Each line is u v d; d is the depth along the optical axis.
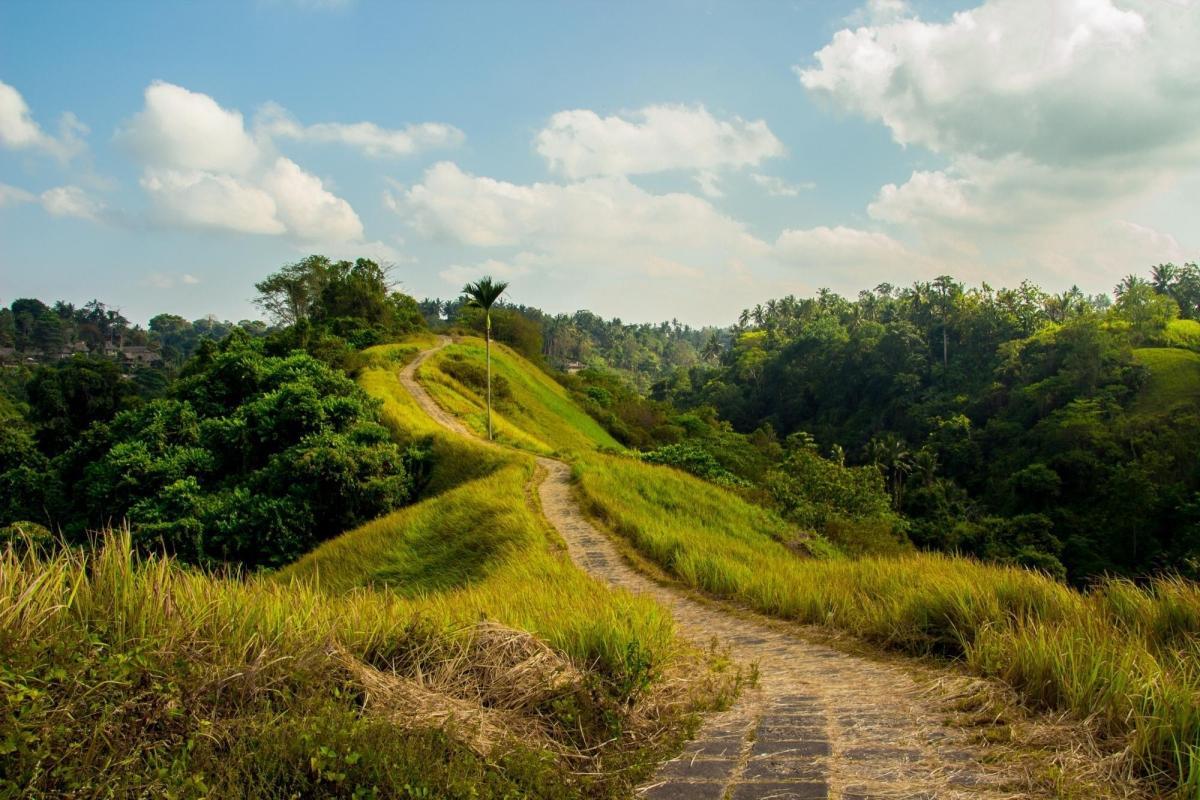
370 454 27.34
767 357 137.25
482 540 18.31
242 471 30.77
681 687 5.78
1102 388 75.56
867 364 111.19
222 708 3.70
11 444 40.50
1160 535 53.25
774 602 10.78
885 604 8.73
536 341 89.19
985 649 5.99
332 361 47.09
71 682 3.23
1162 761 3.57
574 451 35.66
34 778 2.74
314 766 3.13
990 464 74.12
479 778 3.46
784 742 4.33
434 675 4.89
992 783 3.47
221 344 50.06
